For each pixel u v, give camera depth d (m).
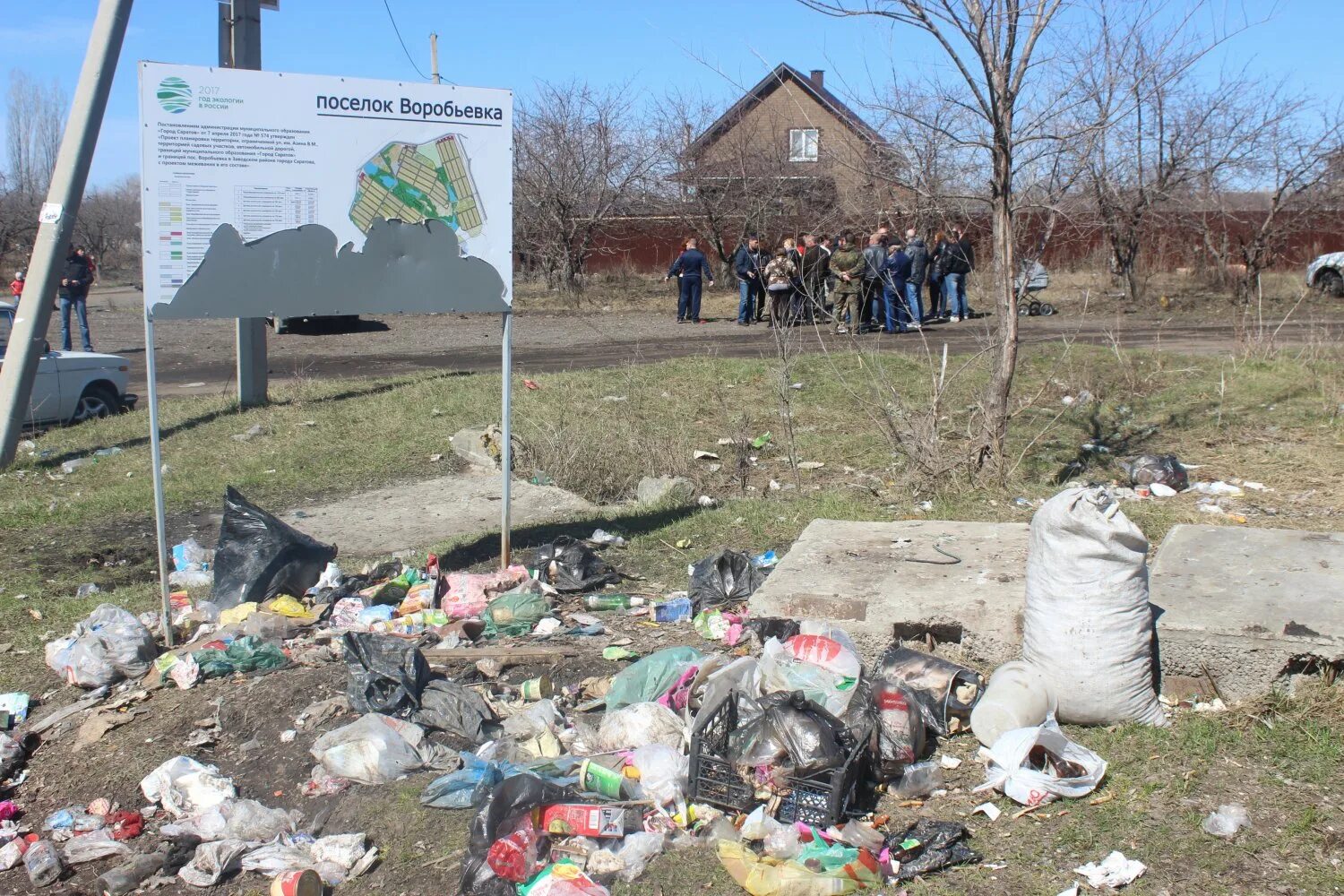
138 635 5.65
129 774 4.71
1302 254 28.52
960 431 10.99
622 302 27.52
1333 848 3.50
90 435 12.33
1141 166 22.08
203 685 5.38
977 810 3.91
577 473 10.34
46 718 5.27
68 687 5.58
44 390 13.13
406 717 4.75
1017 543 6.05
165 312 5.67
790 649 4.61
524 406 12.56
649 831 3.82
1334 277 24.34
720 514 8.09
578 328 22.23
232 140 5.69
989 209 10.34
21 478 10.82
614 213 30.08
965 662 4.99
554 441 10.59
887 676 4.61
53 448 11.91
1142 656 4.36
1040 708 4.28
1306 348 13.89
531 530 8.02
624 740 4.39
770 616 5.32
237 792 4.49
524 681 5.17
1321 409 11.08
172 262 5.65
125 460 11.20
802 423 12.27
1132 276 23.42
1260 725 4.26
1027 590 4.54
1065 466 9.82
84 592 7.38
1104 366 13.77
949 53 7.85
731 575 6.19
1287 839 3.58
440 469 10.52
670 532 7.77
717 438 11.80
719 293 29.08
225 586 6.41
